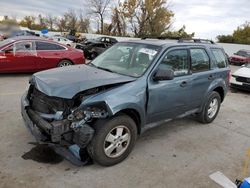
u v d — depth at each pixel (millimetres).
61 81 3396
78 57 10398
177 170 3621
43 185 3061
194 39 5375
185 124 5488
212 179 3471
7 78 8922
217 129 5375
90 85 3305
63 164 3529
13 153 3701
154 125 4156
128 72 3998
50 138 3268
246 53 23938
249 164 3959
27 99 3867
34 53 9359
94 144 3326
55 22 58438
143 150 4117
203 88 5047
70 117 3154
